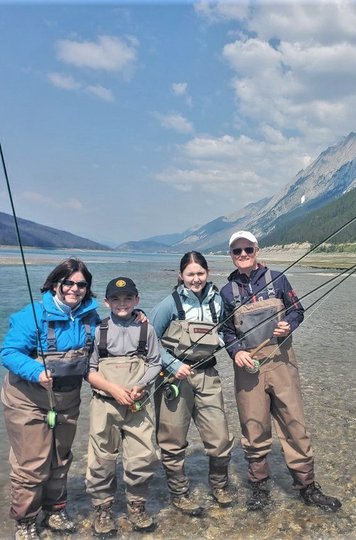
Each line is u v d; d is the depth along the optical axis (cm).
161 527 413
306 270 6175
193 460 551
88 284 405
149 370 409
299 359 1078
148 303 2139
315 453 563
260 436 444
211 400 438
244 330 442
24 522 392
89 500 459
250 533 405
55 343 387
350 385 858
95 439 397
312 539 396
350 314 1894
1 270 4531
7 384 397
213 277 4409
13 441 389
